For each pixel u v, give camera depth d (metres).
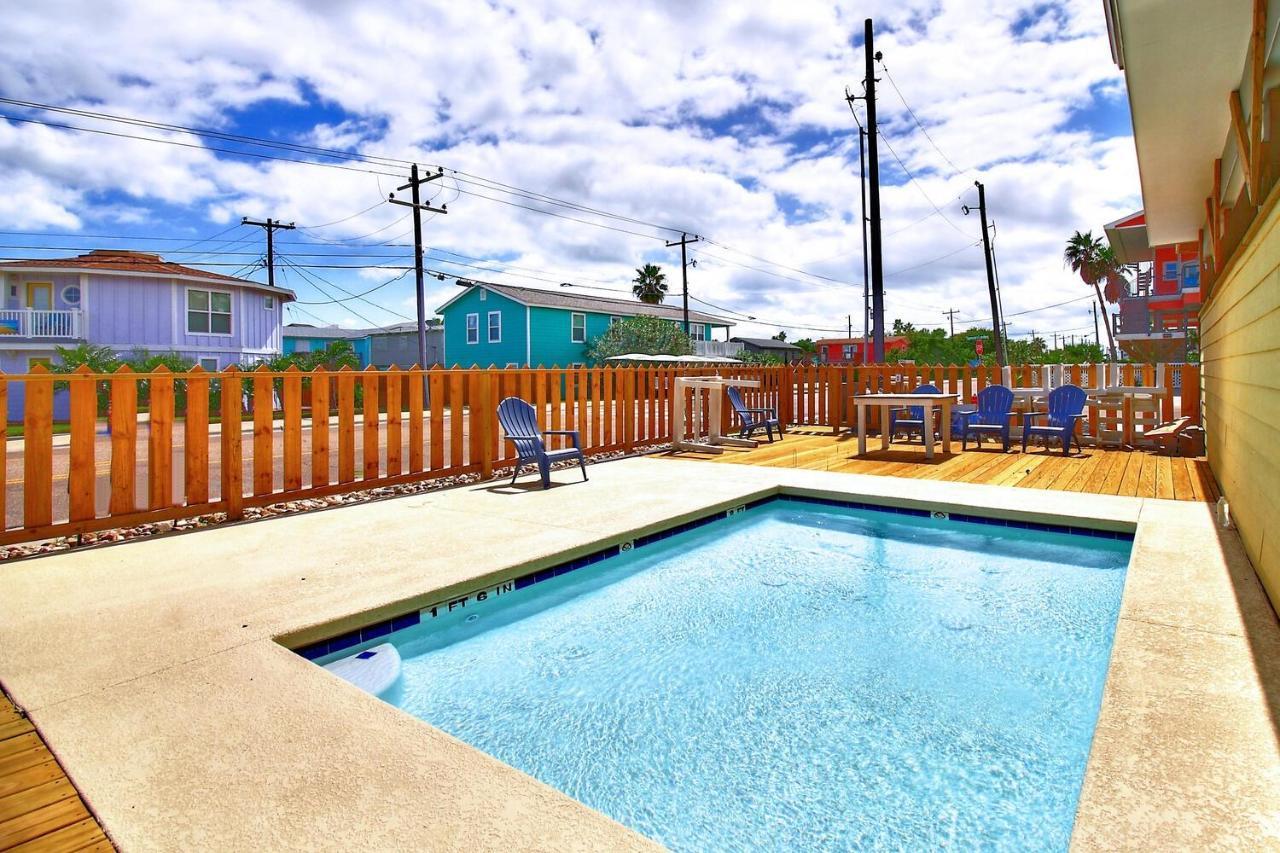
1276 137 3.29
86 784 1.85
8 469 8.70
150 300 23.02
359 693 2.41
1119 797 1.78
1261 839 1.59
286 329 42.06
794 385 13.32
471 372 7.26
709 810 2.21
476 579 3.76
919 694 2.97
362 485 6.28
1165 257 26.05
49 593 3.51
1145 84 4.66
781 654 3.40
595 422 8.96
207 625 3.04
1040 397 10.14
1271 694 2.31
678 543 5.32
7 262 21.28
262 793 1.81
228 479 5.33
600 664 3.31
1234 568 3.70
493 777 1.89
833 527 5.85
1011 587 4.32
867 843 2.02
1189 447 8.31
